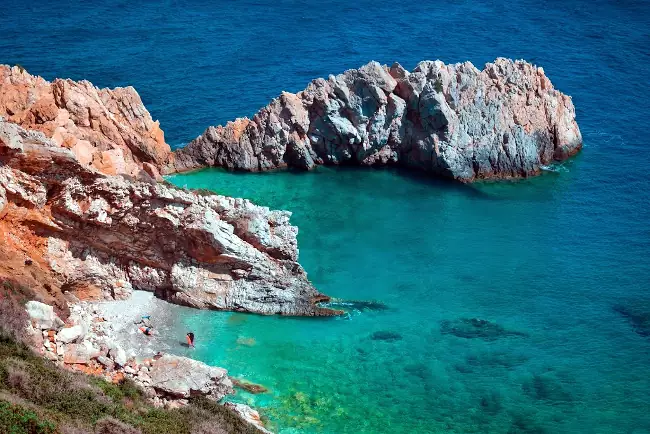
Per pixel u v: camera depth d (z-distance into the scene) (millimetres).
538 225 81875
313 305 66125
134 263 64875
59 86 74812
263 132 92125
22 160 58000
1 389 42062
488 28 133125
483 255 76188
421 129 93375
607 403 56125
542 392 57031
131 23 133375
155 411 48062
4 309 49906
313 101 93188
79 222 61469
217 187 87812
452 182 91625
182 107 104500
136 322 61344
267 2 146625
